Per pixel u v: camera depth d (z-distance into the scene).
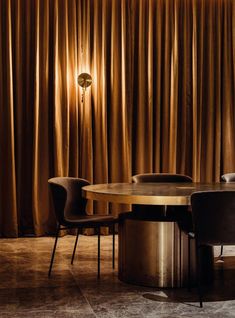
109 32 5.38
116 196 2.94
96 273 3.61
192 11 5.55
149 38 5.42
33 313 2.71
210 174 5.67
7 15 5.02
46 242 4.84
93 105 5.35
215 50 5.68
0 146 5.08
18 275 3.55
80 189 3.91
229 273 3.65
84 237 5.16
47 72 5.15
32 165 5.10
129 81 5.39
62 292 3.12
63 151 5.20
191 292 3.13
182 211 3.72
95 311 2.74
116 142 5.36
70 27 5.25
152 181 4.27
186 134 5.64
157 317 2.64
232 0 5.67
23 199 5.20
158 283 3.22
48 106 5.21
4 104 5.08
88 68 5.29
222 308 2.80
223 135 5.72
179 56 5.58
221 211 2.72
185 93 5.56
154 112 5.52
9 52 5.01
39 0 5.12
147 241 3.25
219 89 5.66
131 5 5.40
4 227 5.09
